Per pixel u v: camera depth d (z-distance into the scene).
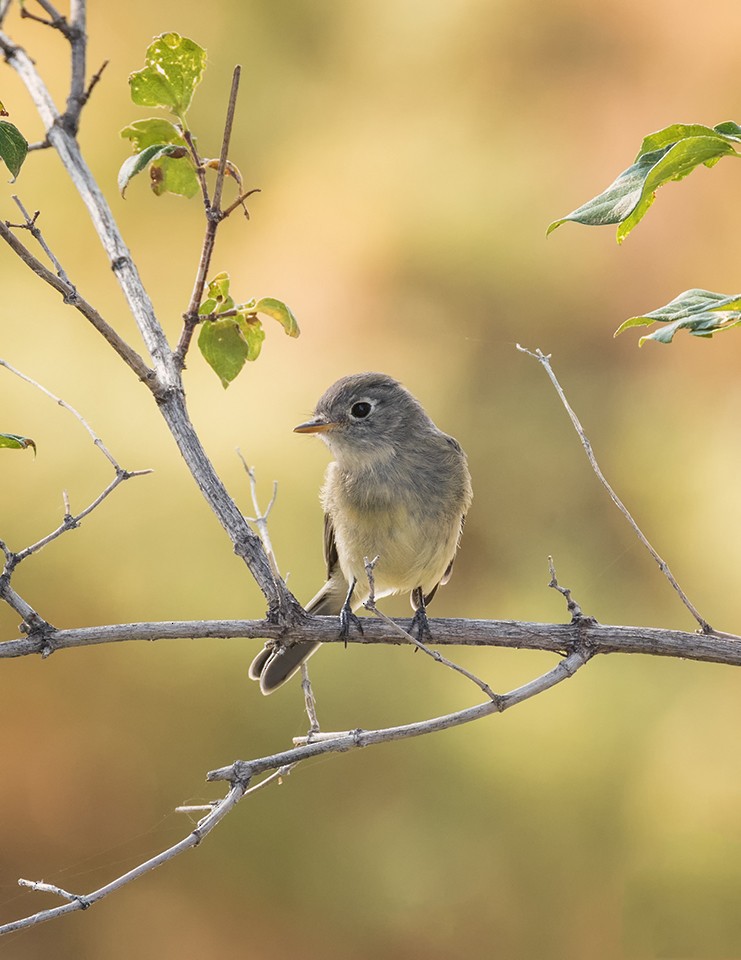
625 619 11.53
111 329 5.70
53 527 11.19
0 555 11.13
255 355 6.58
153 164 6.28
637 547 11.81
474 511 12.05
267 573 5.96
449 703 10.75
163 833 10.84
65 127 5.67
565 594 6.05
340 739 5.28
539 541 11.93
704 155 4.72
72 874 10.84
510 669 10.82
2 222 5.41
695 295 5.56
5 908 10.80
